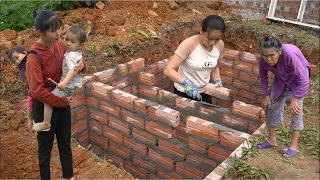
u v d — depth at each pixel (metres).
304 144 3.48
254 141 3.33
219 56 4.17
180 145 3.95
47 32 2.22
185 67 4.07
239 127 4.11
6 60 4.61
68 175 2.91
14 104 4.13
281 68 2.90
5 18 5.96
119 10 6.62
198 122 3.69
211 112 4.25
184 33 6.64
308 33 6.78
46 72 2.38
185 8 7.50
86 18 5.92
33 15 2.48
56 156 3.51
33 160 3.40
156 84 5.69
